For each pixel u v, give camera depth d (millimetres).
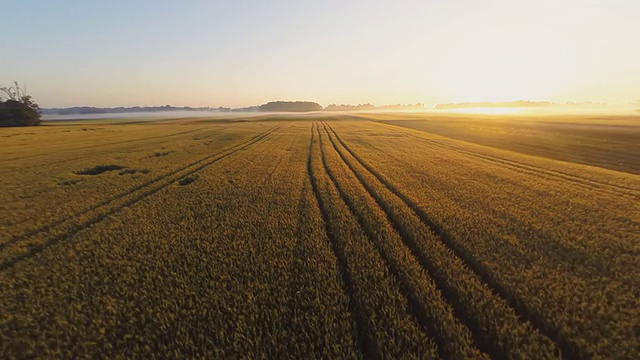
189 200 14875
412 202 13992
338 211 12984
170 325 5961
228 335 5691
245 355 5191
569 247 9062
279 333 5699
